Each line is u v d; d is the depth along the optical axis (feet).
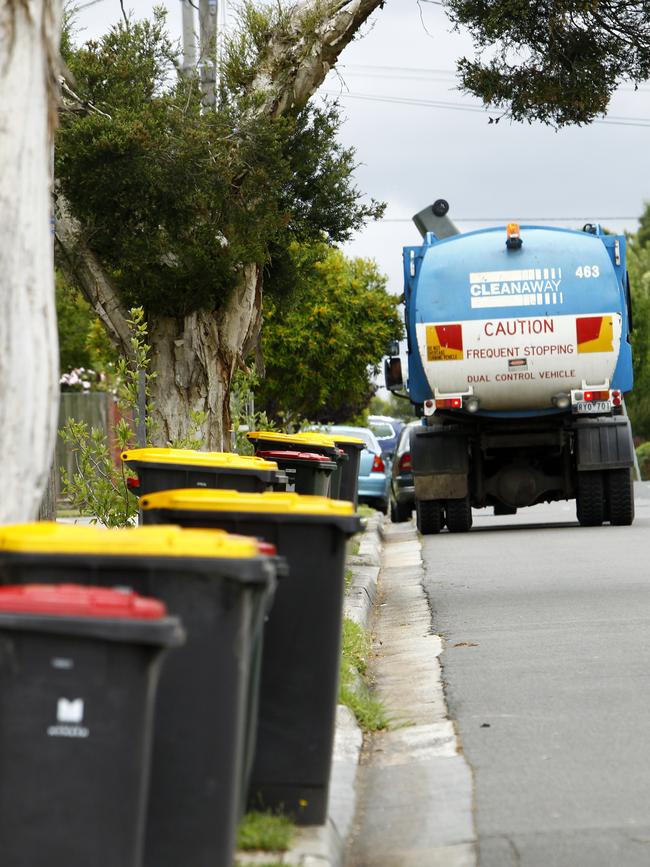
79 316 274.57
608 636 80.74
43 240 37.47
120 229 113.60
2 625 28.55
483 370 150.41
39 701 28.96
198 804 34.63
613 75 130.11
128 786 29.22
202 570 34.40
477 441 163.73
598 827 45.29
